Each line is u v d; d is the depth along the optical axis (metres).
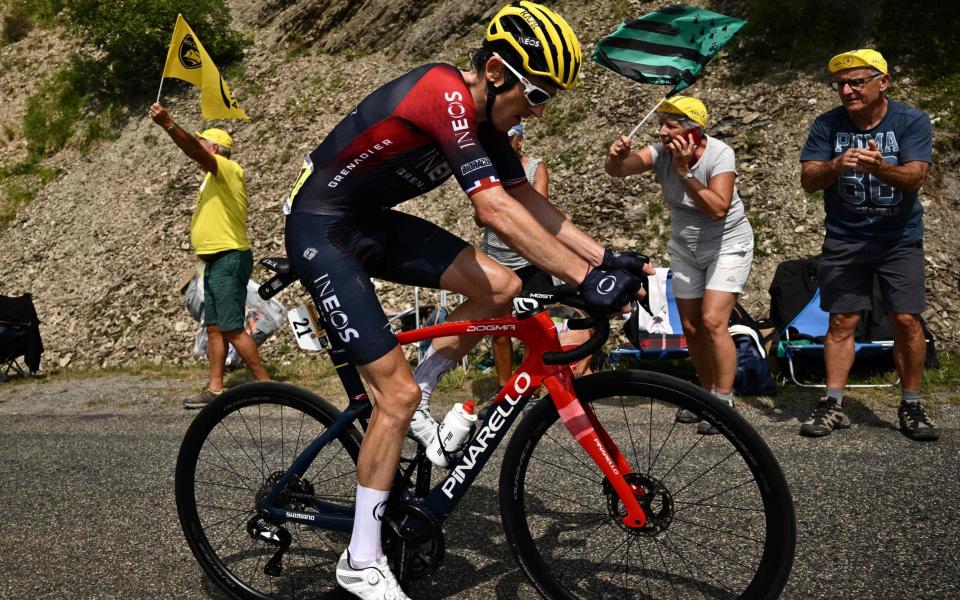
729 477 2.54
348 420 2.35
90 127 11.46
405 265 2.30
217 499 2.83
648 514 2.15
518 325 2.18
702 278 4.08
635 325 5.09
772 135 7.02
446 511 2.25
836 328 3.87
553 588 2.22
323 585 2.47
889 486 3.02
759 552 2.34
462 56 10.02
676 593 2.25
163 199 9.48
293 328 2.40
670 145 3.75
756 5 8.23
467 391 5.04
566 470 3.01
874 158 3.50
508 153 2.34
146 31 11.32
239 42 11.98
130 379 6.56
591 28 9.25
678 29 3.82
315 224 2.18
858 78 3.60
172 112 11.18
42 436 4.76
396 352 2.16
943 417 3.92
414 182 2.22
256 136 9.94
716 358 3.96
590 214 6.92
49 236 9.77
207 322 5.27
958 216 5.95
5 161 11.65
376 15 10.95
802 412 4.16
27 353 6.96
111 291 8.27
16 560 2.84
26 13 14.62
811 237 6.09
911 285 3.68
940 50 7.08
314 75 10.80
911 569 2.36
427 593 2.38
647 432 3.22
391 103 2.09
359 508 2.17
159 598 2.49
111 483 3.66
